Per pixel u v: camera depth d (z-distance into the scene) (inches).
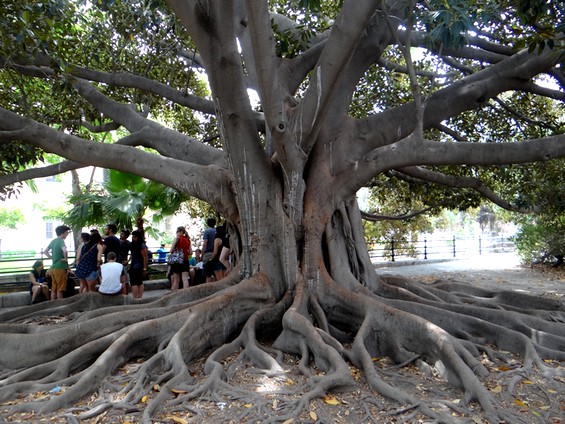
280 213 304.8
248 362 245.4
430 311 292.5
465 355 235.8
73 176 784.9
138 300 364.2
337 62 259.4
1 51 325.4
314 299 300.0
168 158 339.3
